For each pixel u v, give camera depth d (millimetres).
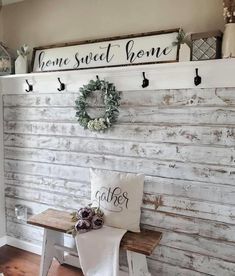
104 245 1923
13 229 2908
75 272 2473
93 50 2307
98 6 2326
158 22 2102
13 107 2750
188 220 2035
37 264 2596
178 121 2008
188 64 1866
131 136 2189
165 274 2158
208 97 1892
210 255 1981
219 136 1884
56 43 2555
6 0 2672
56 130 2541
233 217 1887
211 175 1933
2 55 2645
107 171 2242
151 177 2145
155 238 1986
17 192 2834
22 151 2758
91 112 2328
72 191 2521
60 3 2500
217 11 1908
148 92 2090
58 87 2477
